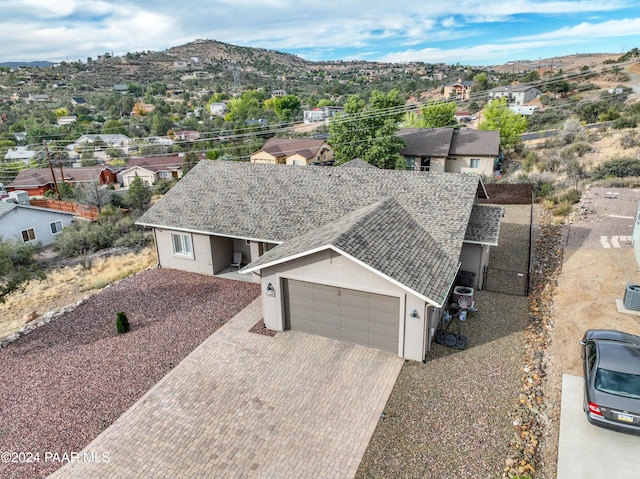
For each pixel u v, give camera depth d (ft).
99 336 51.55
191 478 30.76
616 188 102.22
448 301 54.95
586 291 54.60
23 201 116.16
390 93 153.89
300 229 59.21
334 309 46.98
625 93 250.16
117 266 82.64
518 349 44.37
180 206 70.64
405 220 53.72
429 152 152.25
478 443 32.65
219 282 65.62
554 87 297.12
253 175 73.61
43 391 41.52
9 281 62.49
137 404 38.91
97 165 231.30
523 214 96.63
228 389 40.37
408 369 42.16
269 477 30.55
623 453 30.76
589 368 35.09
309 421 35.78
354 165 114.62
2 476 31.73
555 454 31.40
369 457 31.91
